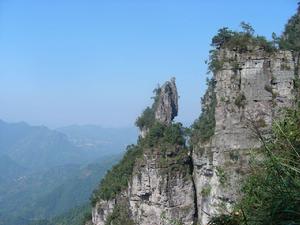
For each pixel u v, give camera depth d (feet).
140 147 253.65
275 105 168.45
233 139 165.68
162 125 233.55
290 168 32.17
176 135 224.53
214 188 179.83
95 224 293.23
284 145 36.81
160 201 213.66
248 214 33.30
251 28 182.60
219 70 180.04
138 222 225.35
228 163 162.40
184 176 213.66
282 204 30.04
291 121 39.40
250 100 171.94
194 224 210.18
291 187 30.89
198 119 229.45
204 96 231.09
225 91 177.58
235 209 35.27
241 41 179.52
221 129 174.09
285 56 173.88
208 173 193.36
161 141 224.33
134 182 226.99
